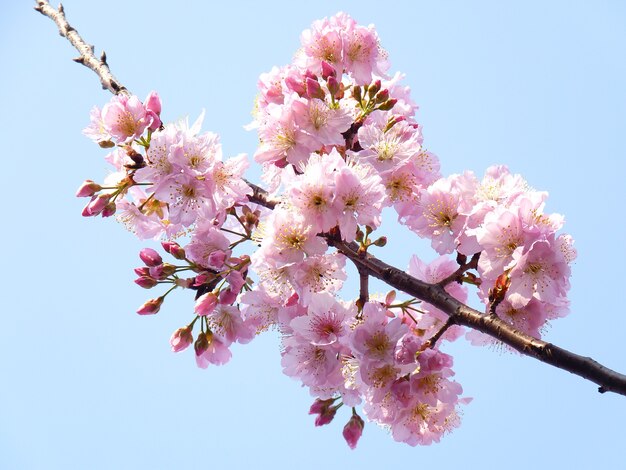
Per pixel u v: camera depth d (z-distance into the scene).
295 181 4.37
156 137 4.62
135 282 4.77
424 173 4.93
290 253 4.40
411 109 5.52
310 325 4.50
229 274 4.68
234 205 5.01
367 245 4.61
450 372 4.26
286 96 4.91
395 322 4.30
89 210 4.87
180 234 4.96
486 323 4.09
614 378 3.54
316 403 4.82
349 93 5.33
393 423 4.47
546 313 4.38
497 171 4.67
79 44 6.34
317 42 5.17
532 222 4.18
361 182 4.38
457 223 4.64
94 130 4.91
